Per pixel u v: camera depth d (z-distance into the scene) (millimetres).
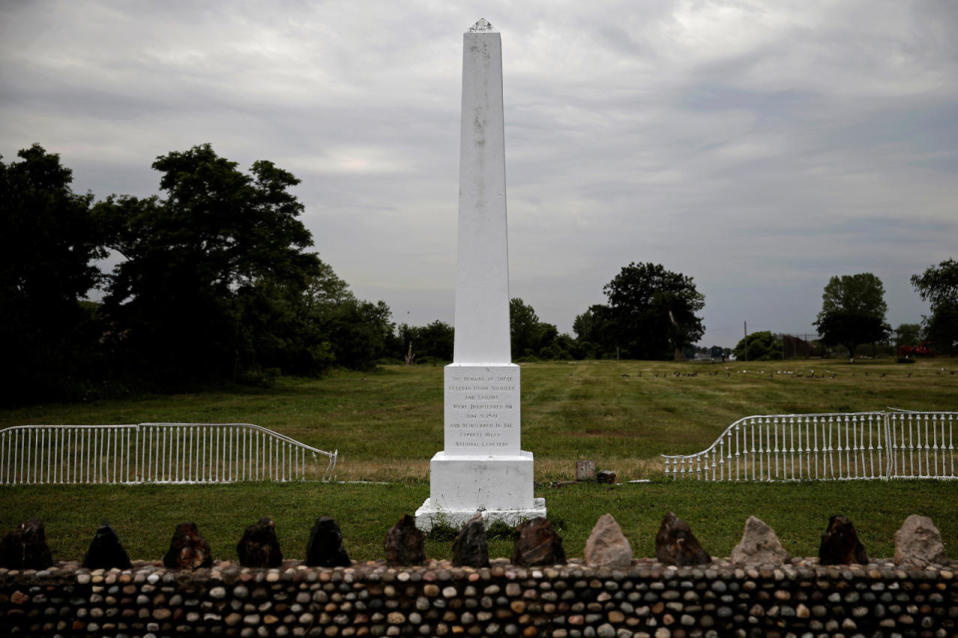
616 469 17453
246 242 52906
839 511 12125
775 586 6613
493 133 11281
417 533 7082
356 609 6598
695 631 6523
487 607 6570
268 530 6930
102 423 30797
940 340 78938
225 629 6594
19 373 40312
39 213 44750
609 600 6582
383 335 125000
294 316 67812
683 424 31328
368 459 21359
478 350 11227
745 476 15703
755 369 68688
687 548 6863
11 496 14344
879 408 34812
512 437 11070
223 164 53312
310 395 49344
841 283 141625
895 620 6590
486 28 11391
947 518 11555
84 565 6934
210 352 53656
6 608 6629
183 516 12250
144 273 50281
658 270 127562
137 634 6598
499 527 10344
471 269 11266
